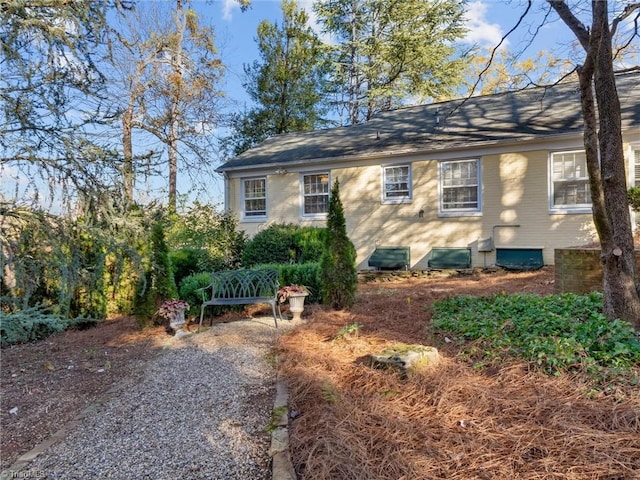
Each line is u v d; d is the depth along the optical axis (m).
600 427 2.46
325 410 2.83
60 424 3.13
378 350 4.03
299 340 4.66
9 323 4.39
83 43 3.66
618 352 3.28
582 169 9.79
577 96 11.64
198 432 2.85
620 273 4.20
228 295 6.18
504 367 3.39
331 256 6.40
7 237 3.34
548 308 4.84
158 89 16.38
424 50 20.50
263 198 13.96
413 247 11.62
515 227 10.43
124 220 3.91
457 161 11.09
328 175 12.77
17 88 3.35
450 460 2.24
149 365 4.36
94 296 6.83
